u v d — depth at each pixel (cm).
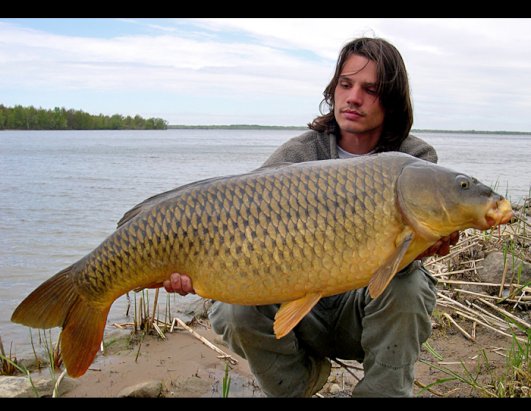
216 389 157
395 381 128
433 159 145
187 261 114
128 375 166
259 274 112
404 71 142
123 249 115
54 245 363
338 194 111
